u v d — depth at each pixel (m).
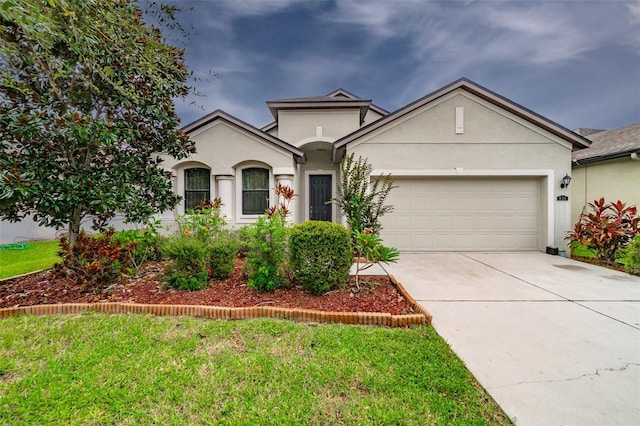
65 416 2.34
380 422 2.28
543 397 2.59
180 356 3.18
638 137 10.45
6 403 2.47
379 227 8.37
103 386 2.69
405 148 9.76
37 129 4.72
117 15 4.31
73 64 4.87
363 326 3.97
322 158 13.91
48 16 3.34
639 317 4.34
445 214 10.00
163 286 5.23
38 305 4.43
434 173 9.71
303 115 13.02
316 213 13.88
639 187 9.45
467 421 2.30
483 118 9.69
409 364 3.03
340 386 2.70
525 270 7.33
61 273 5.18
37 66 4.92
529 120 9.62
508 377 2.88
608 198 10.30
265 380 2.78
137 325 3.89
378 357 3.15
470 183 9.98
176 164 10.07
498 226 9.98
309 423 2.28
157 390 2.64
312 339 3.54
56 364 3.02
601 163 10.53
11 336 3.57
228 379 2.79
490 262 8.29
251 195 10.48
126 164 5.85
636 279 6.45
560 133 9.51
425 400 2.52
